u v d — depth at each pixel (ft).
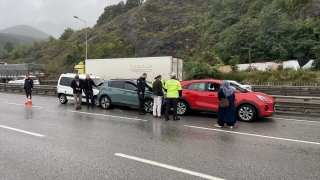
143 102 36.29
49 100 53.06
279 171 14.01
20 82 87.81
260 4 181.47
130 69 66.08
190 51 172.86
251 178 13.04
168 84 30.40
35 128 24.99
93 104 40.88
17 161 15.53
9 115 33.04
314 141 20.57
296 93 71.31
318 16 139.13
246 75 98.94
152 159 15.88
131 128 25.38
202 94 32.45
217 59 126.62
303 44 113.80
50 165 14.84
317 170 14.21
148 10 229.04
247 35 129.59
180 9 235.20
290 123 28.66
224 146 18.93
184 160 15.72
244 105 29.81
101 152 17.29
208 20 201.16
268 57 120.16
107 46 203.41
